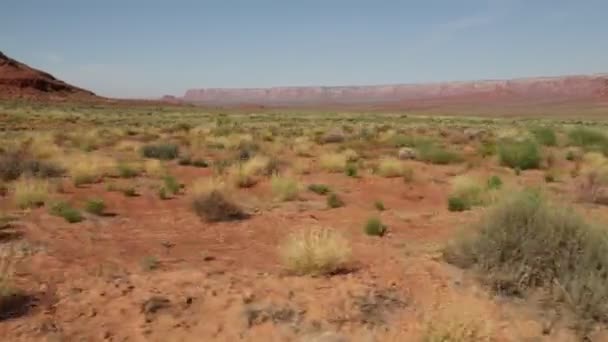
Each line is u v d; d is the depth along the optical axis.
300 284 6.36
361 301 5.87
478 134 36.09
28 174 14.55
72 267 6.90
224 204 10.30
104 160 17.25
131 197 12.45
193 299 5.88
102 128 40.69
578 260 6.00
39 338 4.93
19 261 7.05
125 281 6.39
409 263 7.16
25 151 20.70
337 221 10.12
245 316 5.46
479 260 6.63
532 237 6.40
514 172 18.11
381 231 9.01
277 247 8.18
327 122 60.22
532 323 5.38
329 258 6.81
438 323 5.06
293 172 16.69
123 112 85.12
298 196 12.83
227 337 5.13
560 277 5.92
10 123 44.75
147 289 6.14
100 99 135.38
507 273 6.27
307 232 9.06
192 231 9.22
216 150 24.64
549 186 14.75
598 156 20.75
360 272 6.82
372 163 19.41
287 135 34.84
